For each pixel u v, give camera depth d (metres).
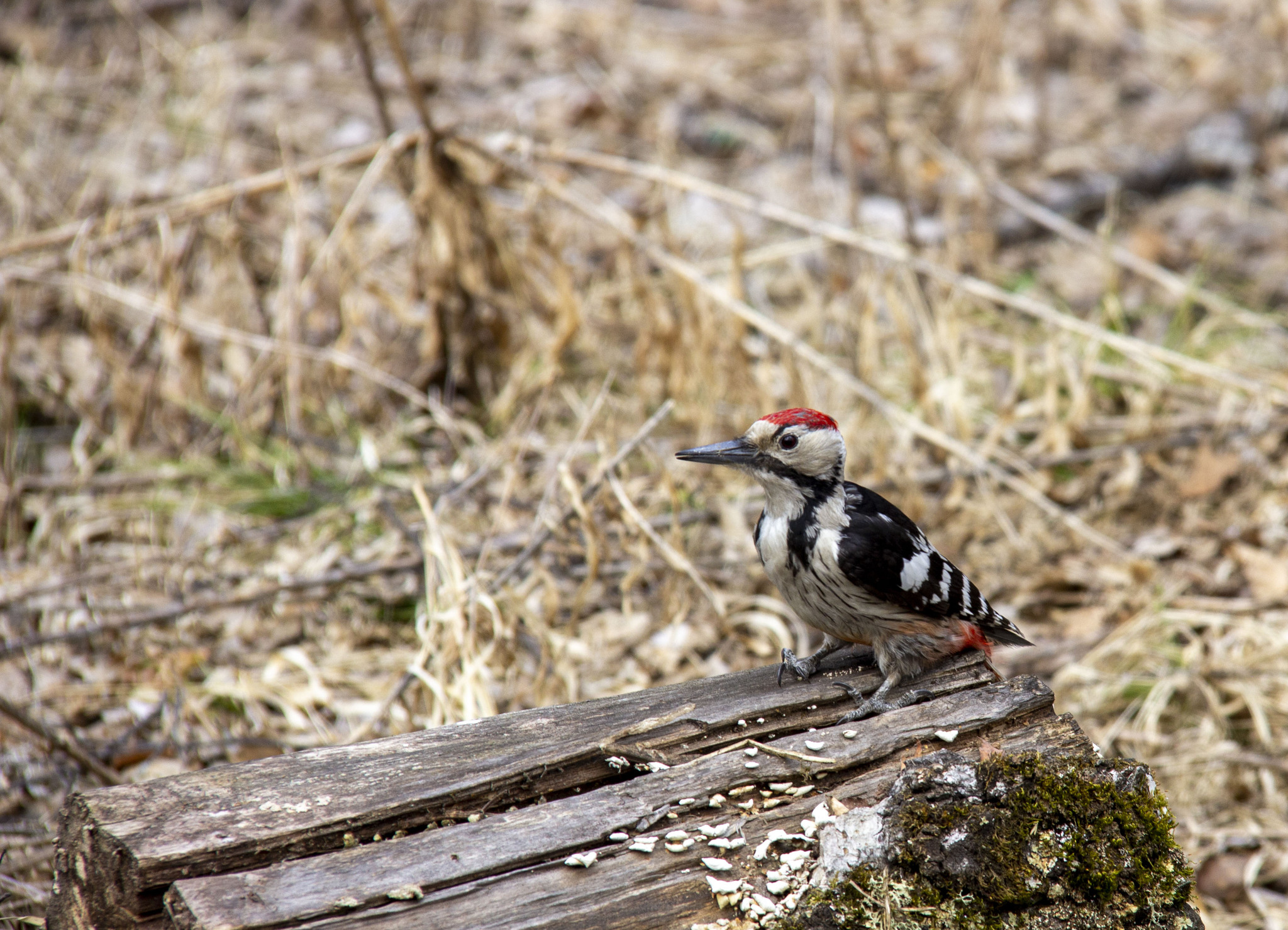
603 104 16.59
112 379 11.40
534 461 11.20
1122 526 10.76
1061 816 4.96
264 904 4.37
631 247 11.34
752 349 11.32
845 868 4.80
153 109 15.50
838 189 15.23
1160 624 9.41
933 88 17.11
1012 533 10.27
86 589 9.64
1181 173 15.97
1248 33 17.95
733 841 4.90
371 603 9.68
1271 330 13.12
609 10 18.75
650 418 11.82
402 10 18.48
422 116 11.16
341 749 5.16
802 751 5.28
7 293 11.16
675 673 9.09
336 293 12.62
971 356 12.43
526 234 12.99
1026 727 5.45
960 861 4.82
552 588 8.46
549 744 5.23
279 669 8.98
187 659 9.04
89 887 4.62
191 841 4.51
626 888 4.71
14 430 11.36
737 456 6.50
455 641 7.76
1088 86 17.50
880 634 6.29
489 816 4.91
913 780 4.96
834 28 13.02
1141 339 12.99
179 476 11.00
